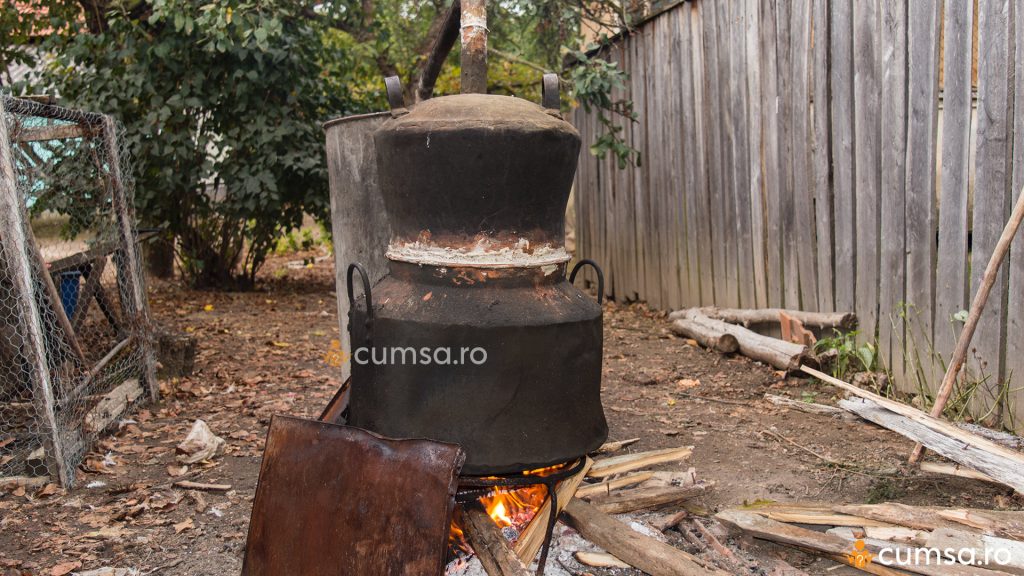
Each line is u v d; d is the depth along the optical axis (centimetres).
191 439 387
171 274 965
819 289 515
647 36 722
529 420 253
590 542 285
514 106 258
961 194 394
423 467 230
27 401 421
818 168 505
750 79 571
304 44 784
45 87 771
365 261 376
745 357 547
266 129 748
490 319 248
